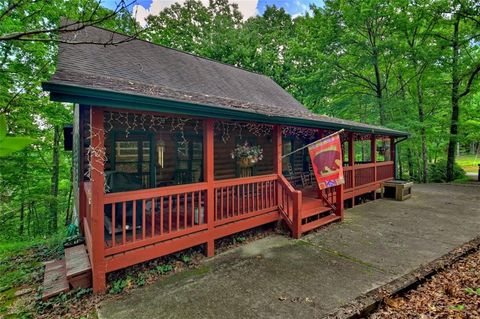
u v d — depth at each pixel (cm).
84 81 330
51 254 527
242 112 448
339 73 1485
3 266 478
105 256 345
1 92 743
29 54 791
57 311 303
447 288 331
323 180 557
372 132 845
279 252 454
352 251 452
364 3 1223
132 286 349
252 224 516
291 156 983
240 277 366
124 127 568
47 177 1195
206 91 676
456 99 1367
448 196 954
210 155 450
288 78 1834
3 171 941
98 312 295
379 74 1459
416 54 1262
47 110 961
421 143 1483
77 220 648
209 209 449
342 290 325
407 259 413
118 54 634
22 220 1188
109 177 468
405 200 898
